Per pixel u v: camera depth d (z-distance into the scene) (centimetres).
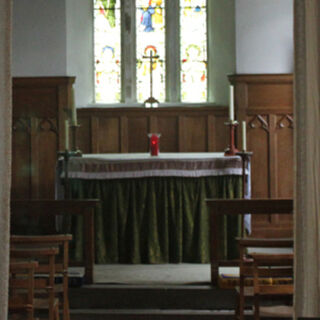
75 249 648
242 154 645
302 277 345
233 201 560
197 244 659
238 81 855
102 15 973
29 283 365
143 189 658
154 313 536
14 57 866
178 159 655
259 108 853
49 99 864
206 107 891
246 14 868
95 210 657
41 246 691
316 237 343
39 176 860
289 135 853
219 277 559
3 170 321
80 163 654
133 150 898
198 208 661
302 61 346
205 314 532
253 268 395
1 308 318
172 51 974
